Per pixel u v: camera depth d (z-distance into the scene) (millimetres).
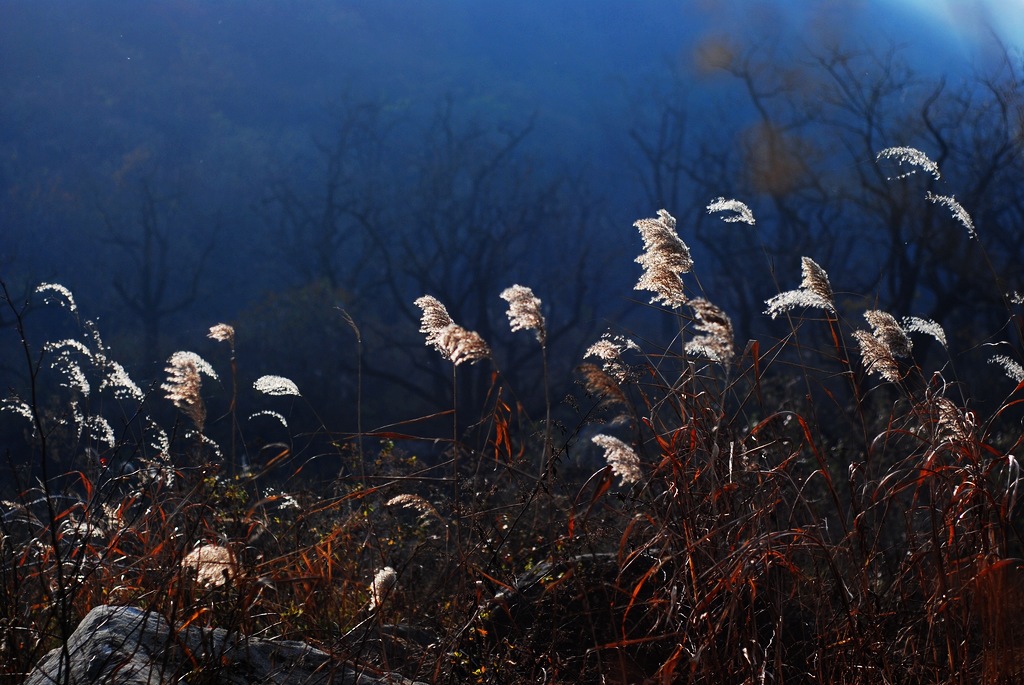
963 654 3449
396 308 44812
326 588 4297
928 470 3725
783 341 4160
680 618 3625
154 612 3586
